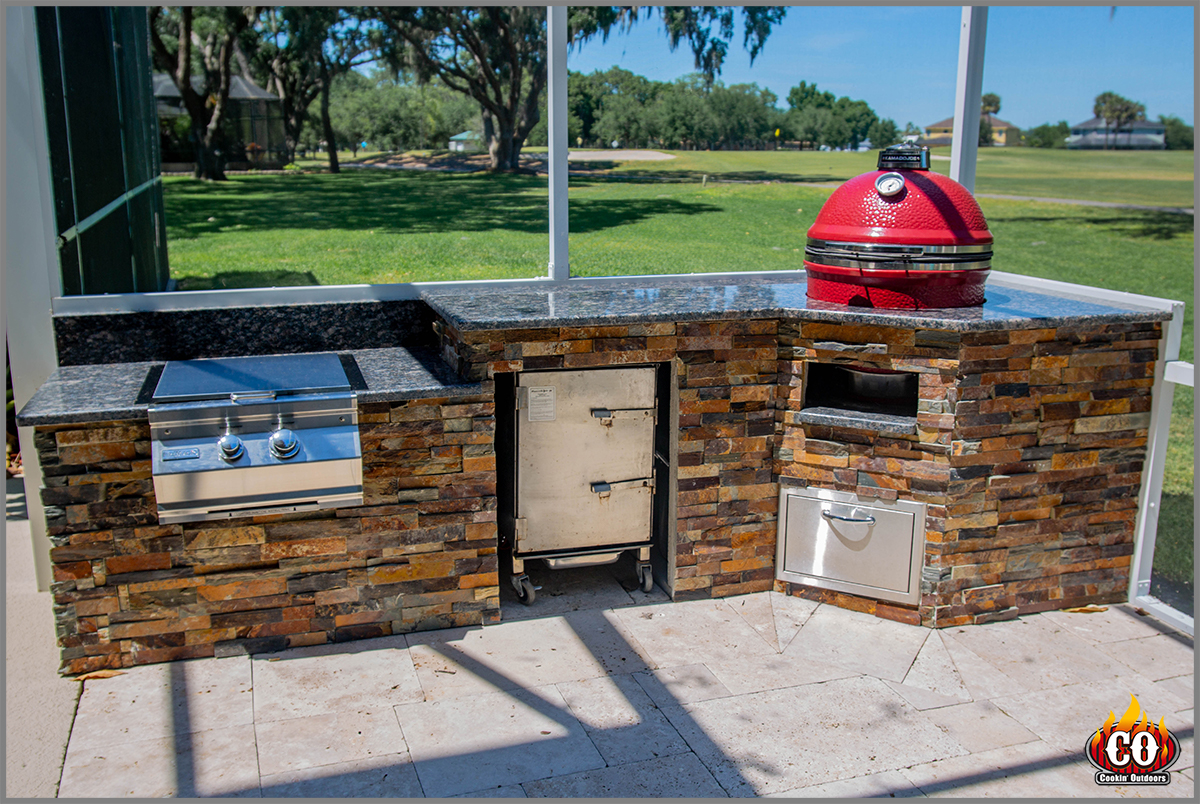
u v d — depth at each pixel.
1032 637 3.48
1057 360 3.42
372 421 3.21
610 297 3.87
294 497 3.06
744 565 3.81
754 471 3.72
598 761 2.64
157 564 3.09
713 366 3.57
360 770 2.58
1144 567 3.77
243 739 2.73
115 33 4.88
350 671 3.15
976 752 2.72
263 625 3.25
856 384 3.79
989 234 3.55
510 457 3.83
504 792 2.49
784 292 4.04
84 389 3.17
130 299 3.65
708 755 2.68
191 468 2.91
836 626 3.55
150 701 2.94
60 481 2.93
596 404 3.54
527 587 3.69
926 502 3.44
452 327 3.47
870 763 2.65
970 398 3.32
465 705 2.94
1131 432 3.62
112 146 4.67
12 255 3.47
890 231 3.46
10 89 3.36
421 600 3.43
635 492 3.69
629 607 3.71
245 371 3.41
